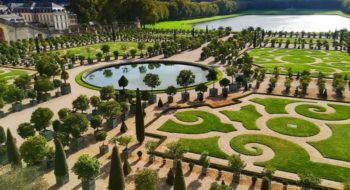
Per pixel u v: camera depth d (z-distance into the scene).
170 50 129.62
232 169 45.50
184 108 72.12
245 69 89.31
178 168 35.44
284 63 114.94
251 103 74.69
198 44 146.62
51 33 183.50
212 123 63.69
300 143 55.31
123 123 59.78
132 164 48.91
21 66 115.94
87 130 59.28
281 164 48.81
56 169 43.00
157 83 80.12
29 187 34.09
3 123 64.88
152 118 66.31
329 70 103.81
